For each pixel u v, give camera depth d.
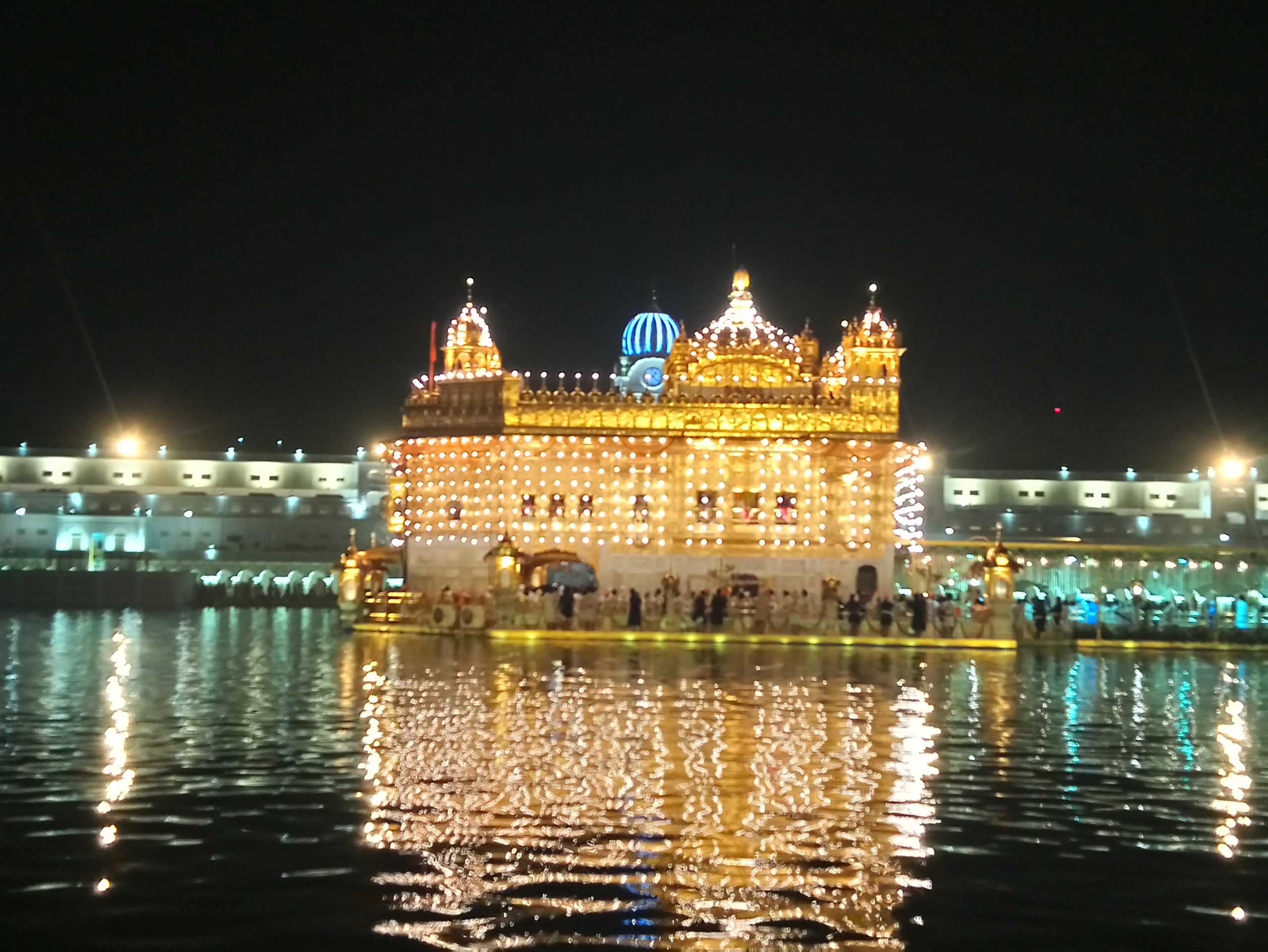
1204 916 13.67
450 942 12.77
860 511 52.41
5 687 29.77
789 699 28.31
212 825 16.55
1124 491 89.62
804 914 13.59
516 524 52.25
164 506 88.62
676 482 52.25
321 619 61.28
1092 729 24.91
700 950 12.67
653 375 68.56
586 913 13.52
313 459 93.44
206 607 76.31
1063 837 16.50
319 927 13.12
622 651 40.81
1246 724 25.78
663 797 18.06
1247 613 50.34
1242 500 88.94
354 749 21.44
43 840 15.90
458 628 47.25
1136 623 48.53
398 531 56.00
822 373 54.50
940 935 13.12
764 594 45.97
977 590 50.56
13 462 90.62
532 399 52.41
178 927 13.13
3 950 12.55
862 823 16.95
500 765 20.14
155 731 23.20
